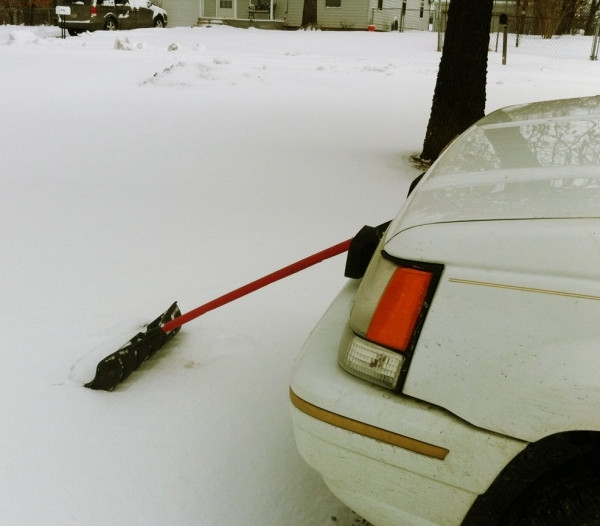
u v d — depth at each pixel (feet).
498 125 6.53
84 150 23.52
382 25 102.47
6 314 10.57
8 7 99.30
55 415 7.80
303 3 99.81
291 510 6.45
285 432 7.63
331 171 20.89
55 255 13.38
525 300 4.19
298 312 10.80
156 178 19.90
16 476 6.79
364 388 4.65
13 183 19.02
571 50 76.07
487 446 4.25
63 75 43.50
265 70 47.32
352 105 34.99
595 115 6.47
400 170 21.27
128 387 8.51
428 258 4.52
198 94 37.83
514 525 4.44
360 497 4.87
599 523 4.15
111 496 6.57
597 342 3.98
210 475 6.91
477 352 4.28
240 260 13.23
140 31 82.79
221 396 8.34
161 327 9.14
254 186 19.10
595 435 4.35
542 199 4.64
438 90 21.26
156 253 13.57
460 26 20.49
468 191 5.02
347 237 14.74
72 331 9.98
